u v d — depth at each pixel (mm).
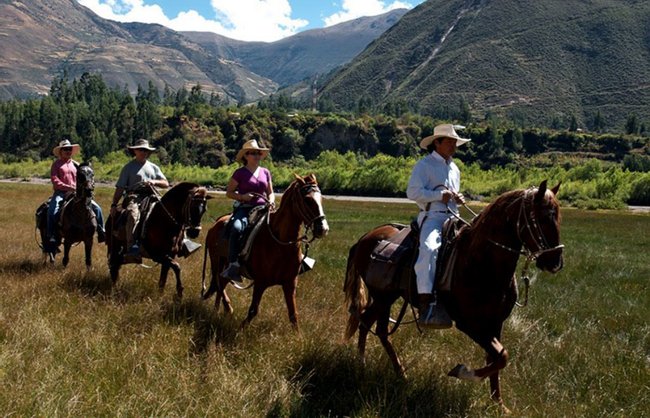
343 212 46594
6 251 15703
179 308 9125
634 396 6875
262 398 6336
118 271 11922
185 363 7137
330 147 162750
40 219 13883
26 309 8727
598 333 9578
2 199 40000
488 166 166500
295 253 8781
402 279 7387
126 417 5754
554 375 7387
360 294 8211
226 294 10766
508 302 6621
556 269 6148
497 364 6188
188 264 14125
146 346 7504
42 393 5984
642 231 34031
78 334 7875
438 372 7168
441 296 6930
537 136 179750
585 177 94312
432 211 7262
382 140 168375
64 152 13695
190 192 10656
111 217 11719
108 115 168125
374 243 8031
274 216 8820
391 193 90812
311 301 10664
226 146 157250
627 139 175625
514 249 6363
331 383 6891
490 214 6508
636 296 13188
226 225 9633
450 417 6191
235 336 8102
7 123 164875
